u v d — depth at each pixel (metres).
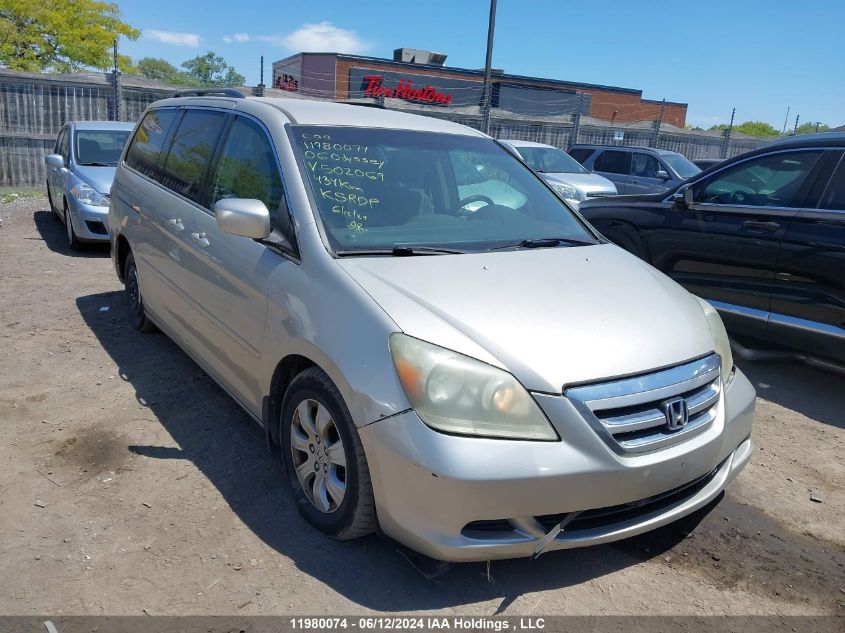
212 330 3.77
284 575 2.74
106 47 31.17
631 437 2.60
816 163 5.14
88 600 2.56
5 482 3.32
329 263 2.96
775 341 5.30
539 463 2.42
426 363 2.50
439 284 2.87
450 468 2.38
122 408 4.18
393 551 2.91
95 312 6.07
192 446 3.74
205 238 3.83
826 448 4.25
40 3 28.92
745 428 3.13
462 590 2.72
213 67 62.62
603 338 2.74
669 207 6.02
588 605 2.69
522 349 2.59
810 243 4.96
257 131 3.78
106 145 9.67
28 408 4.13
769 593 2.82
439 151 3.95
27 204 12.51
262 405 3.31
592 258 3.50
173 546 2.89
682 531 3.24
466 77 35.66
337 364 2.67
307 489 3.04
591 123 22.47
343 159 3.54
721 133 25.58
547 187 4.32
